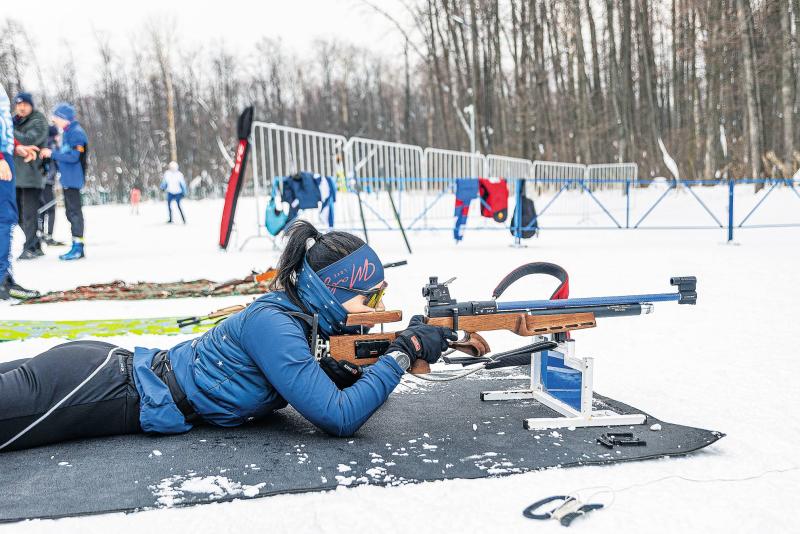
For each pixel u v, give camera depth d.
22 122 9.54
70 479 2.22
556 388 3.12
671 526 1.91
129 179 52.25
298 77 62.84
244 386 2.66
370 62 63.41
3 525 1.90
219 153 52.16
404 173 16.19
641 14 32.00
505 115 38.19
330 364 2.67
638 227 17.11
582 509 1.98
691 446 2.55
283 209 10.91
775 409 3.10
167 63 51.66
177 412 2.66
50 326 5.07
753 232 14.85
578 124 34.75
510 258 9.96
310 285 2.60
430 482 2.21
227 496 2.08
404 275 7.92
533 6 34.25
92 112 60.44
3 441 2.44
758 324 5.13
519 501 2.08
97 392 2.55
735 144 26.78
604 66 38.06
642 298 2.80
